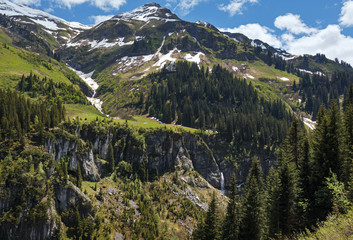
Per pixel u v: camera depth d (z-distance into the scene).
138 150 113.81
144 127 123.88
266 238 45.16
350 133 44.19
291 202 41.72
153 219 85.81
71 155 91.56
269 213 45.97
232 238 50.50
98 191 88.69
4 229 64.62
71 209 74.94
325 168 41.25
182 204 101.62
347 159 41.06
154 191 103.38
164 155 122.19
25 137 82.56
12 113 84.75
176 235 85.50
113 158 104.50
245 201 49.47
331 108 44.97
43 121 89.94
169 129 128.62
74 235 71.31
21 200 67.75
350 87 55.62
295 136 51.78
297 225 41.91
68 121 101.50
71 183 78.31
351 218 20.34
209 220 54.66
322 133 42.84
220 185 133.12
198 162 133.75
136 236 76.94
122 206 87.38
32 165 73.69
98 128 107.56
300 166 46.59
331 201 36.25
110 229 75.19
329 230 20.67
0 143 77.69
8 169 70.00
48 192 73.06
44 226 68.06
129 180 104.00
